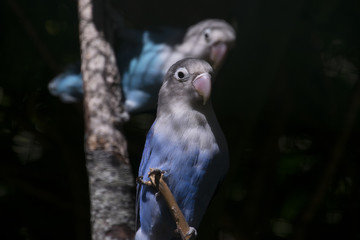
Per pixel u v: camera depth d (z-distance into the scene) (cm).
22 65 518
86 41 375
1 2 506
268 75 468
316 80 522
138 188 338
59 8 514
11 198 535
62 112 530
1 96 523
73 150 529
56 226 538
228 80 478
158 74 475
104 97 359
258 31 471
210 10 536
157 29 509
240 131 470
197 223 335
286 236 539
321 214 537
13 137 529
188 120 312
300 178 541
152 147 320
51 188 535
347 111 487
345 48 518
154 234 330
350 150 530
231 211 549
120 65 488
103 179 342
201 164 311
